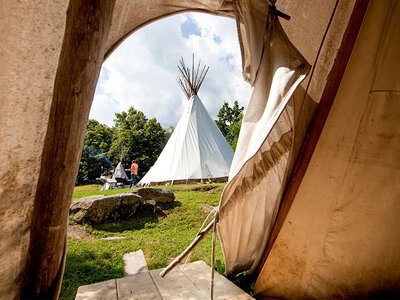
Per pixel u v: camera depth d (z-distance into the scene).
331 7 2.08
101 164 31.77
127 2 2.14
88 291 2.10
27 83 0.82
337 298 2.12
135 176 15.63
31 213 1.02
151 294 2.07
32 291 1.06
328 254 2.10
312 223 2.13
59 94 0.92
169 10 2.45
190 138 12.38
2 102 0.75
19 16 0.74
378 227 1.98
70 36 0.90
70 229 4.84
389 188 1.92
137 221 5.59
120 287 2.18
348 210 2.02
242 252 2.61
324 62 2.20
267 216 2.52
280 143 2.36
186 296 2.04
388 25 1.79
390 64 1.82
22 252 1.03
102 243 4.15
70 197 1.06
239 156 1.84
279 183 2.45
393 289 2.04
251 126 1.83
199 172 11.13
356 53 1.91
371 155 1.93
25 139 0.88
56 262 1.08
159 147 35.06
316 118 2.13
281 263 2.27
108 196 5.67
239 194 2.26
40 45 0.83
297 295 2.23
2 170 0.81
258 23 1.87
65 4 0.88
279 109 1.56
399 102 1.83
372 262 2.03
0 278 0.94
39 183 0.98
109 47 2.43
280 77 1.70
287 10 2.35
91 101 1.03
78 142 1.00
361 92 1.92
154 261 3.46
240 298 2.04
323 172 2.08
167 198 6.80
